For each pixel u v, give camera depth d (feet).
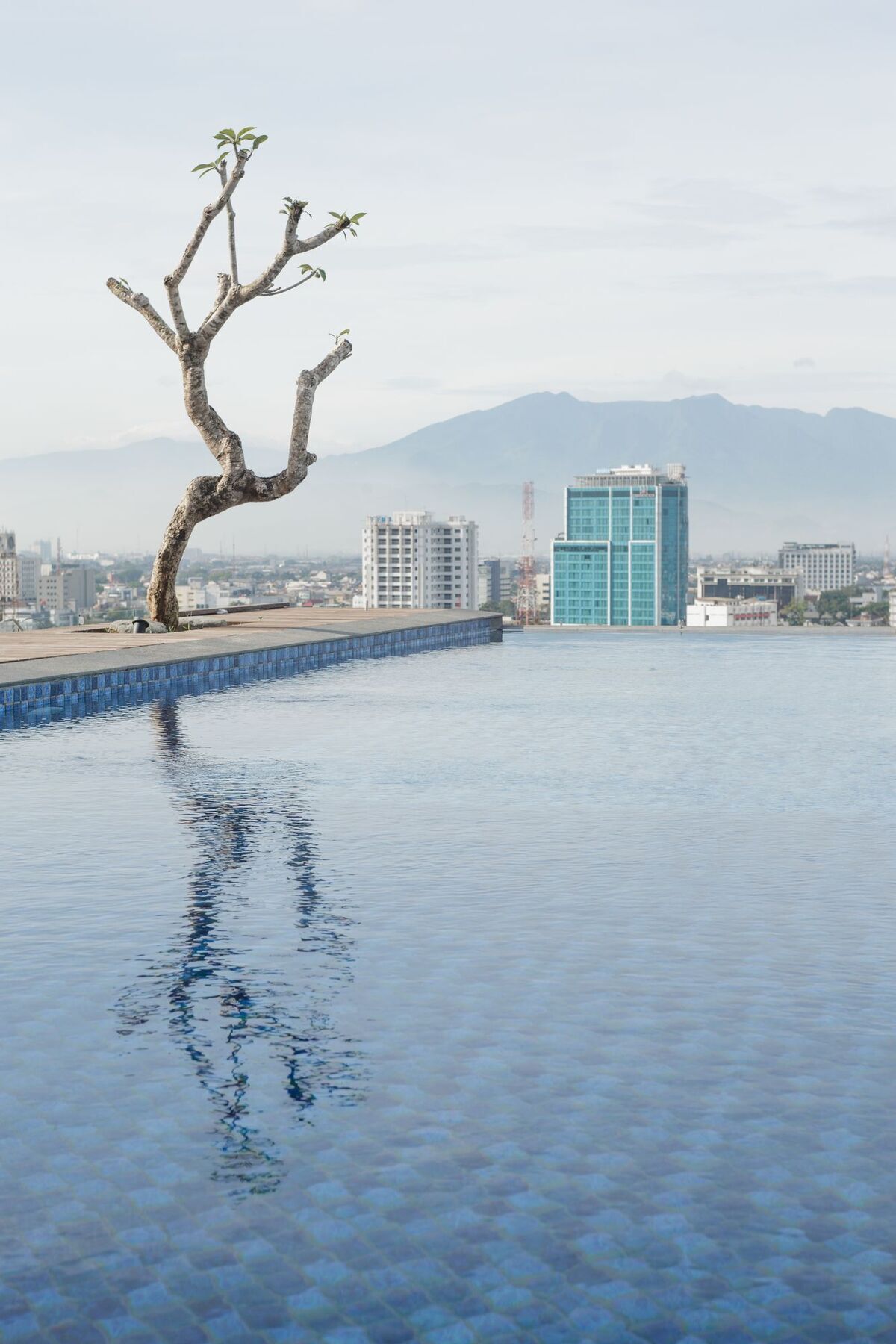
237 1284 7.43
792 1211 8.16
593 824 20.10
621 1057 10.57
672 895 15.79
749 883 16.39
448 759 26.76
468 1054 10.65
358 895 15.83
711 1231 7.94
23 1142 9.08
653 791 22.97
